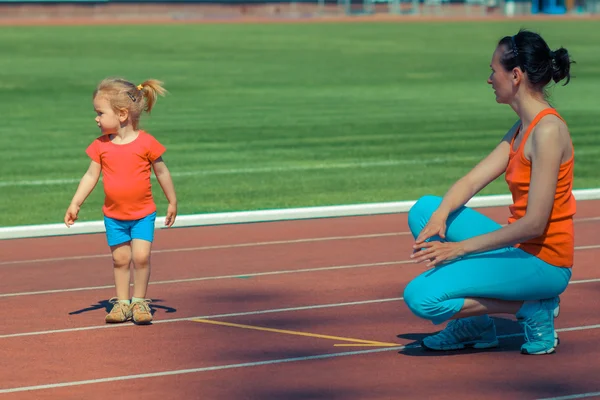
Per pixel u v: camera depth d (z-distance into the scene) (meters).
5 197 22.59
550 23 124.56
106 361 10.79
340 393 9.69
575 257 16.17
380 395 9.62
